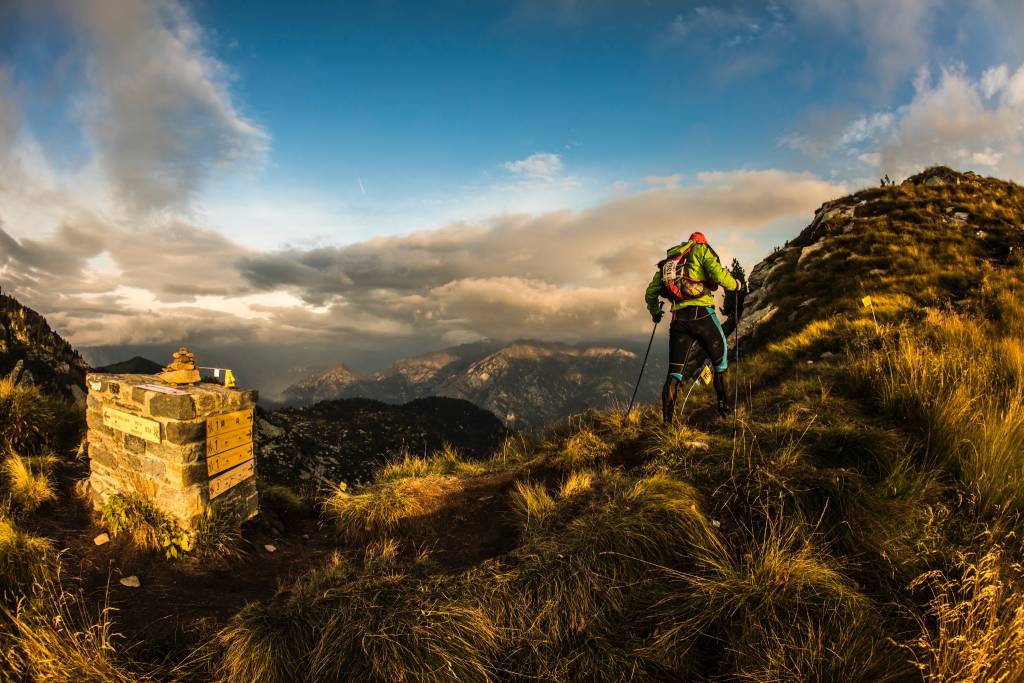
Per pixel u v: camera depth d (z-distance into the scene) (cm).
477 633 357
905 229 1598
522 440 948
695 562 385
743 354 1391
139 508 532
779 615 322
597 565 393
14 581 398
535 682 327
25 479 575
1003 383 557
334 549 623
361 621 363
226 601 470
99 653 338
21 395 750
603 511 455
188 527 521
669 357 658
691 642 324
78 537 522
